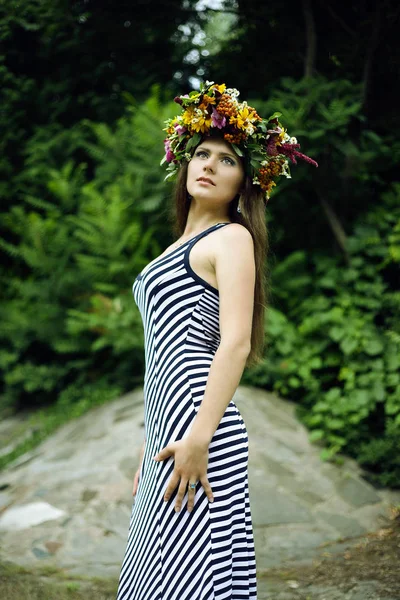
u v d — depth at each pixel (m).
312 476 3.93
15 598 2.54
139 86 6.44
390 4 5.23
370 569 2.81
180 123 1.87
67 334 5.82
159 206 5.67
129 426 4.46
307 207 5.64
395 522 3.45
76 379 5.91
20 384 5.99
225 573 1.57
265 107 4.96
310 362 4.81
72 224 6.03
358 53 5.46
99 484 3.80
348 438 4.28
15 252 6.02
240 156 1.79
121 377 5.65
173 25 6.43
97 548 3.19
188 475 1.54
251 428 4.33
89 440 4.47
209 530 1.56
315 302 5.05
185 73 6.71
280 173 1.92
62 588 2.71
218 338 1.71
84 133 6.39
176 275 1.68
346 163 5.28
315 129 4.85
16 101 6.24
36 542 3.24
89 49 6.44
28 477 4.05
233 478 1.63
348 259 5.13
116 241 5.61
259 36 6.10
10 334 5.90
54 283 5.84
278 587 2.72
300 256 5.24
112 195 5.75
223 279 1.61
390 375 4.40
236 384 1.55
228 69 6.22
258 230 1.83
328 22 5.75
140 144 5.61
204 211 1.84
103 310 5.46
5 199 6.42
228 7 6.14
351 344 4.57
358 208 5.47
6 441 5.16
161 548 1.59
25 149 6.35
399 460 3.92
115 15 6.30
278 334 4.98
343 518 3.51
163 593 1.57
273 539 3.28
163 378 1.66
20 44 6.27
